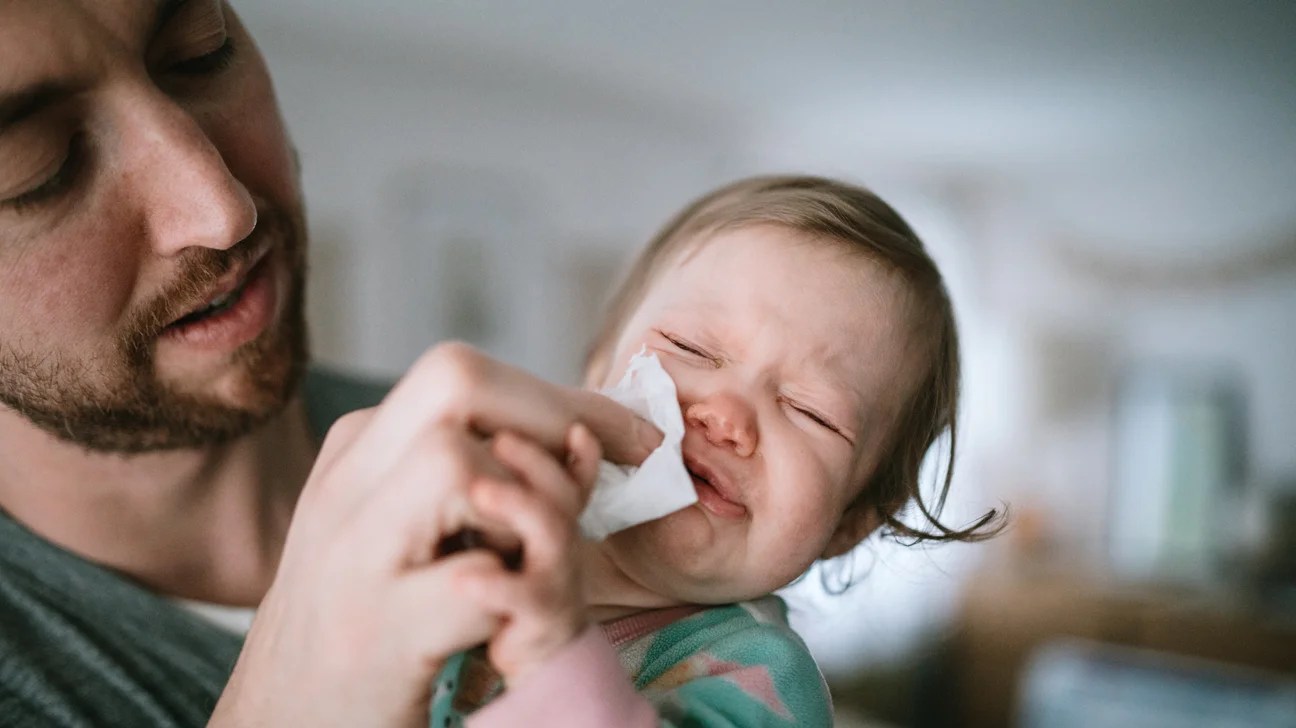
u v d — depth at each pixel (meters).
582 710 0.47
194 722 0.76
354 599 0.44
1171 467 4.42
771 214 0.92
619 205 4.34
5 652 0.71
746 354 0.80
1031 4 3.04
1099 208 4.96
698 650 0.70
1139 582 4.12
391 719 0.46
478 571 0.42
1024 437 5.00
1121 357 4.86
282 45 3.38
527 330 4.01
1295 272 4.46
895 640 3.53
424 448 0.43
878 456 0.91
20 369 0.72
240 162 0.81
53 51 0.63
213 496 0.88
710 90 4.00
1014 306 5.16
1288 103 4.04
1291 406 4.47
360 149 3.59
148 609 0.80
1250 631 3.47
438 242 3.78
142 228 0.71
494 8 3.10
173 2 0.73
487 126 3.94
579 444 0.48
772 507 0.73
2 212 0.65
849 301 0.85
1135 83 3.83
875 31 3.30
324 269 3.47
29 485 0.80
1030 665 3.66
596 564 0.76
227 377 0.80
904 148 4.88
